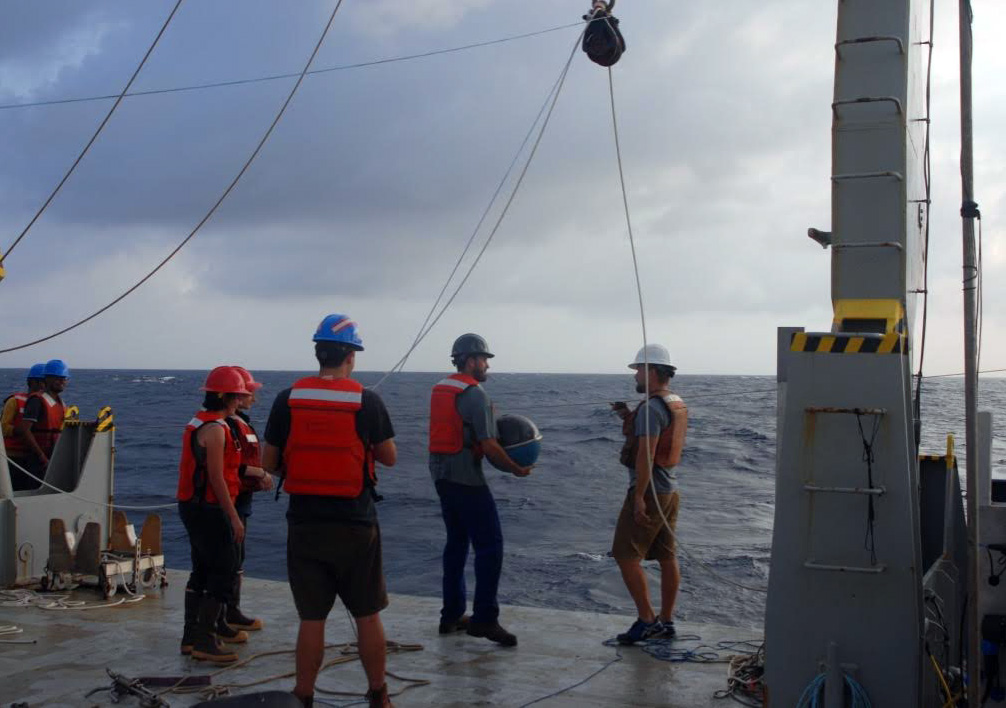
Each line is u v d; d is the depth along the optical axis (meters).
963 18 4.46
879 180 4.74
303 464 4.82
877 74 4.79
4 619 7.41
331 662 6.26
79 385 131.00
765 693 4.56
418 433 44.59
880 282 4.71
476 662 6.32
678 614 10.79
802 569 4.51
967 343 4.38
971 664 4.42
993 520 4.84
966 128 4.45
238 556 7.07
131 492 25.66
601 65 6.49
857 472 4.45
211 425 6.42
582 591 12.27
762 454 34.12
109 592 8.18
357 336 5.03
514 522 19.48
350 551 4.82
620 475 28.34
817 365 4.52
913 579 4.36
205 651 6.31
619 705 5.50
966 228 4.43
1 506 8.59
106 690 5.66
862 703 4.38
